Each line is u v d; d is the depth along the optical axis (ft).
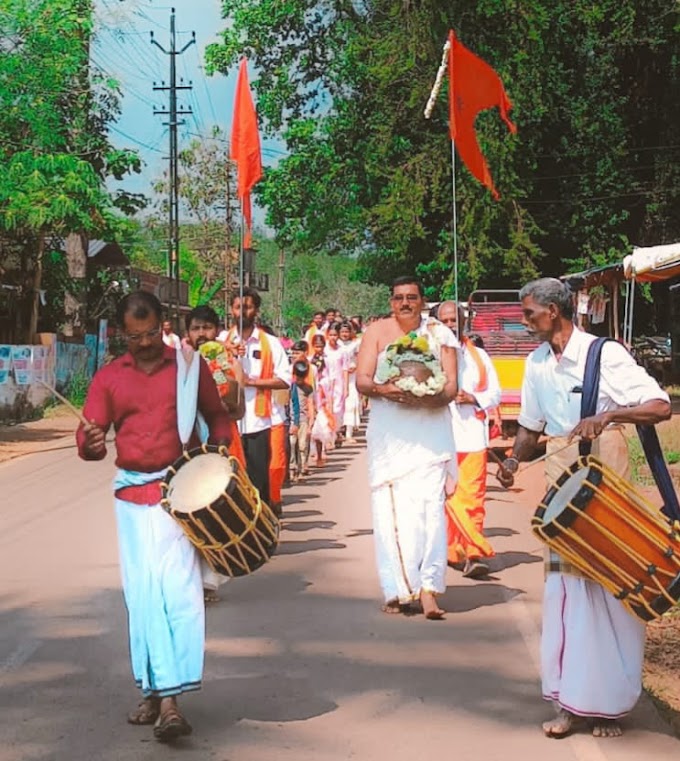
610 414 16.66
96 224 75.36
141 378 17.60
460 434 28.04
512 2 98.89
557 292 17.40
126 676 20.25
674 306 115.55
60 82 71.87
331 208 119.55
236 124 31.37
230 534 16.63
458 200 103.14
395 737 17.19
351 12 115.85
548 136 110.83
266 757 16.38
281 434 32.17
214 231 213.05
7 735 17.31
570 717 17.26
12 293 92.27
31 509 39.45
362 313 361.10
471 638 22.65
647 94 118.01
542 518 16.33
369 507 39.60
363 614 24.50
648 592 16.01
